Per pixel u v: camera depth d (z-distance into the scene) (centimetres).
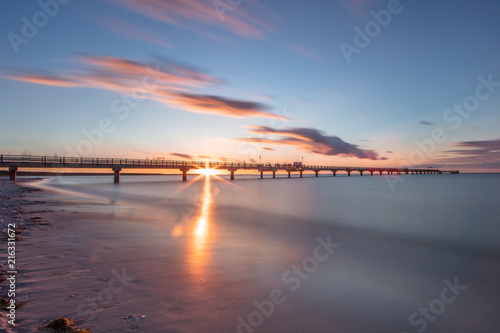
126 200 2347
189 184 5662
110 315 365
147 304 407
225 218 1541
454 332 414
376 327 406
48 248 674
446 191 4741
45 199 1975
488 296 562
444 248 1029
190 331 345
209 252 756
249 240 975
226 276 562
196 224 1279
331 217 1800
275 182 7238
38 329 310
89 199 2248
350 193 4034
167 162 5328
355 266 721
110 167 4484
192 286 494
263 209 2086
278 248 874
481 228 1472
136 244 789
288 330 374
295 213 1933
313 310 442
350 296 512
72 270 526
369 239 1150
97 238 833
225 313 402
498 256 912
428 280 653
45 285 446
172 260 650
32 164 3975
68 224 1036
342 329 392
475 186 6450
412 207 2430
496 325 444
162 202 2328
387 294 539
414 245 1063
